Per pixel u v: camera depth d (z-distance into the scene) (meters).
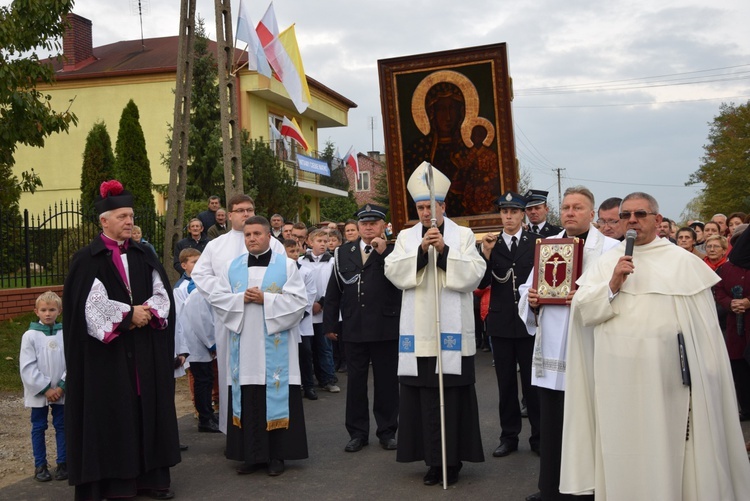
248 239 6.62
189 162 26.00
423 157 12.20
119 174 23.39
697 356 4.45
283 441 6.54
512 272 7.12
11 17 11.57
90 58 31.09
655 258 4.66
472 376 6.18
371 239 7.45
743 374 8.05
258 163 24.89
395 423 7.36
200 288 6.77
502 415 7.04
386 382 7.34
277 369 6.50
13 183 14.95
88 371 5.71
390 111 12.13
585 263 5.38
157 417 5.94
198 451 7.34
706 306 4.58
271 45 13.88
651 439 4.43
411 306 6.24
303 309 6.62
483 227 12.14
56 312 6.59
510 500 5.74
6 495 6.12
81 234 15.69
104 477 5.68
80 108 29.30
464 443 6.18
